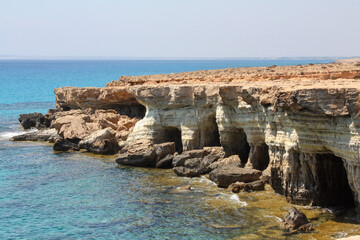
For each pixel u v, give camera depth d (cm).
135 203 3984
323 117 3303
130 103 7275
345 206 3634
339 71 5181
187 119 5431
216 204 3853
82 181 4697
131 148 5422
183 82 6347
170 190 4309
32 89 14850
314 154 3538
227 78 5994
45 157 5788
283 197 3931
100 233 3397
